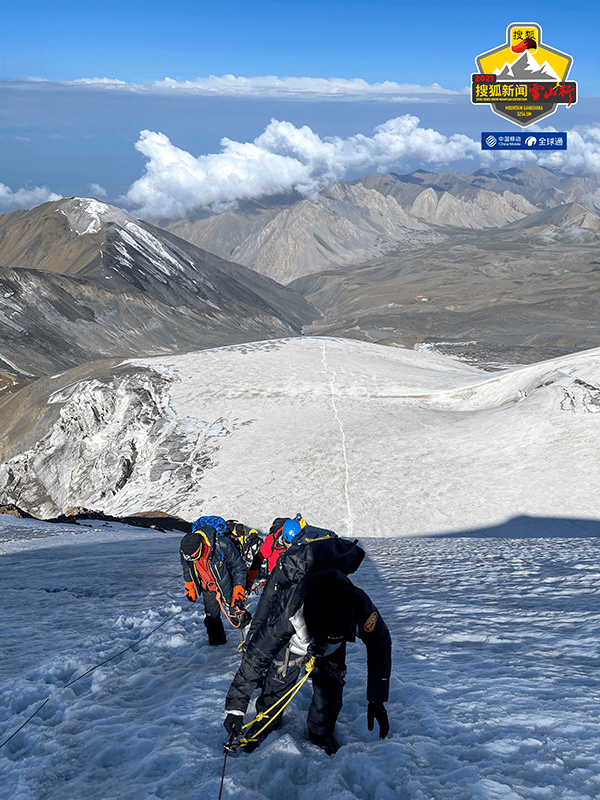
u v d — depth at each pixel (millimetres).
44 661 5285
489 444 48000
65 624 7098
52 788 3129
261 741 3340
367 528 38688
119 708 4168
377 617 3146
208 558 4426
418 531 37812
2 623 7477
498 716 3248
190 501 46219
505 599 6703
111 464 57438
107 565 12414
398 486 43625
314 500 43062
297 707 3816
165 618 6906
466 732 3123
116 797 2873
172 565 11602
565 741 2848
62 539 20812
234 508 43625
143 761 3170
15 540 20781
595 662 4113
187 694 4078
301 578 3166
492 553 11641
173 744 3301
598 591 6465
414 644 5125
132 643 5961
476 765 2730
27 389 78625
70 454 62438
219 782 2854
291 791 2887
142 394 64875
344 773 2906
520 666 4141
